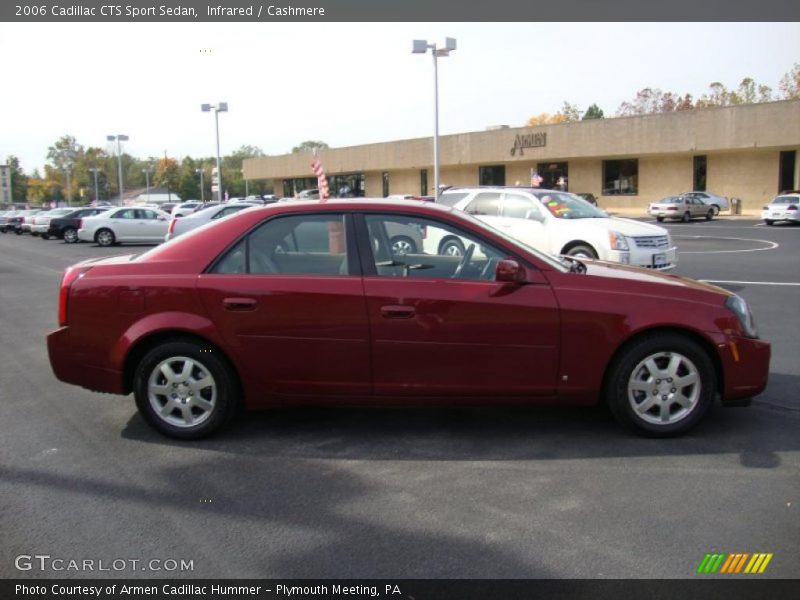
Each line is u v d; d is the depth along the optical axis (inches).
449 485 159.5
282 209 189.2
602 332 179.6
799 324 335.3
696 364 183.0
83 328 187.0
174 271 185.5
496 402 183.6
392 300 179.2
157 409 188.4
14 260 819.4
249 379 184.5
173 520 144.2
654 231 427.2
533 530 137.9
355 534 137.5
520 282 179.6
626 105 3230.8
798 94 2443.4
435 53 1043.3
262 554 130.7
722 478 161.3
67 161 4931.1
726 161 1651.1
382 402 184.5
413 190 2295.8
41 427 201.9
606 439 187.5
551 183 1937.7
